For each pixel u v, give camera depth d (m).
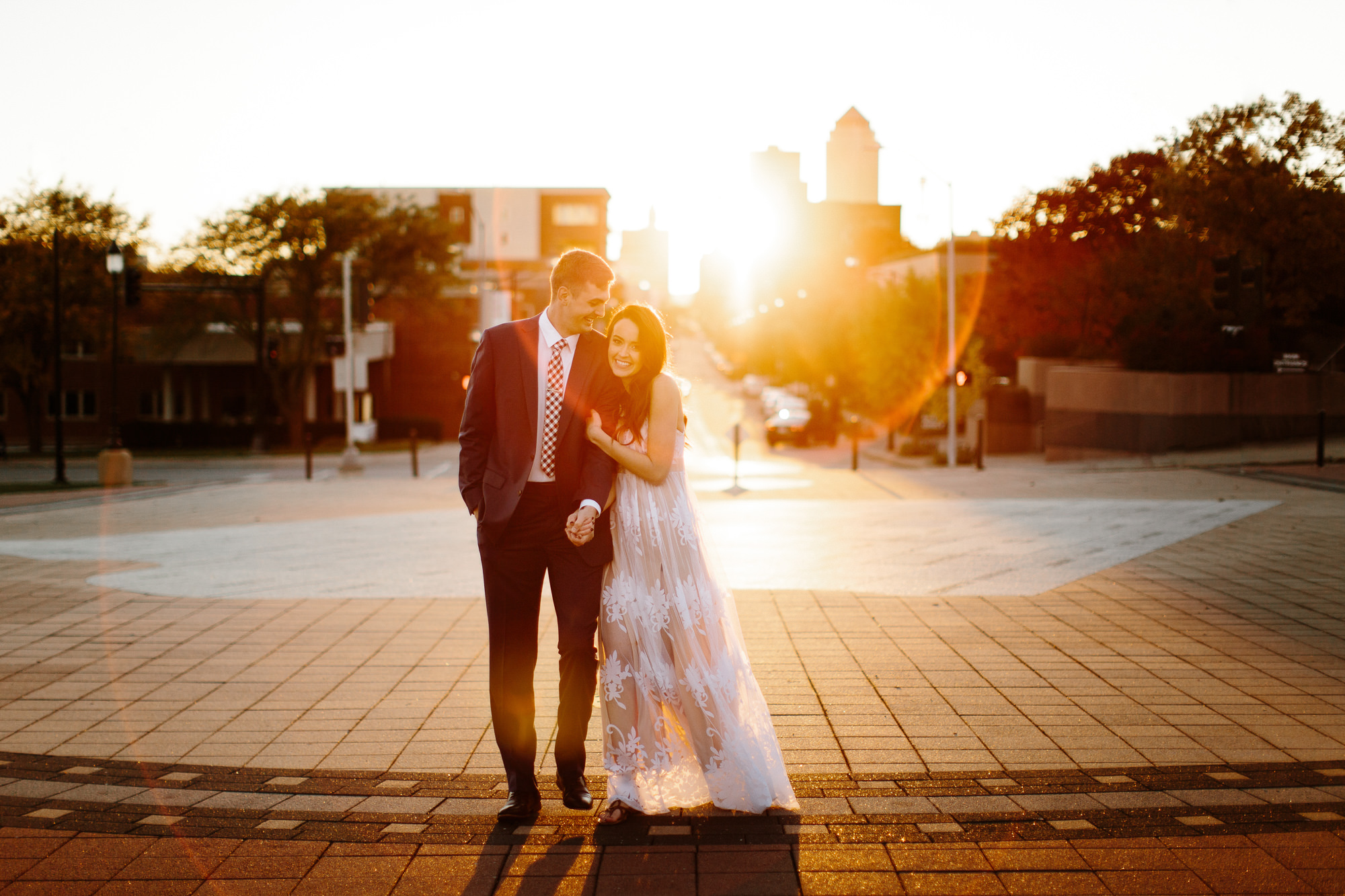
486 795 4.06
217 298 45.12
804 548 10.50
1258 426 26.23
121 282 40.88
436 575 9.20
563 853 3.49
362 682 5.69
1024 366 37.78
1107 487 17.80
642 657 3.87
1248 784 3.99
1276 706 5.04
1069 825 3.62
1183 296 27.47
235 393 52.25
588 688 3.89
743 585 8.38
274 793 4.07
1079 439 29.33
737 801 3.77
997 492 18.27
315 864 3.40
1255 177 23.33
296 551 10.95
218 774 4.29
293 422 46.16
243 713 5.14
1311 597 7.61
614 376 3.94
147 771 4.32
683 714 3.86
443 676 5.80
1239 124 24.05
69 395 50.62
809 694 5.32
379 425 52.56
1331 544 10.02
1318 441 20.80
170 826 3.72
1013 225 38.78
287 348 45.47
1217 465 22.19
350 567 9.66
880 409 41.47
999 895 3.11
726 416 61.34
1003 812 3.76
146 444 46.56
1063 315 35.34
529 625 3.94
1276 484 17.22
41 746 4.64
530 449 3.88
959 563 9.40
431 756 4.52
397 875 3.31
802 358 58.78
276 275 44.38
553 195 79.38
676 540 3.94
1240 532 10.84
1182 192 24.67
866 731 4.74
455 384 56.22
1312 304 23.98
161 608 7.69
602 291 3.91
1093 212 37.31
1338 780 4.04
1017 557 9.67
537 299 71.25
